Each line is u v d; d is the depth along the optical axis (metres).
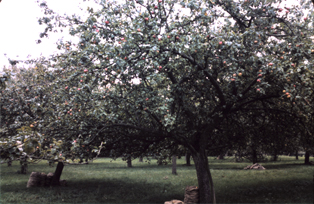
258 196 11.91
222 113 9.70
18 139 3.02
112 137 10.55
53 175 16.61
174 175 21.94
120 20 7.37
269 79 8.06
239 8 8.34
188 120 9.60
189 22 7.89
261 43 8.02
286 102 9.19
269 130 11.99
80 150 7.66
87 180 19.36
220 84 9.20
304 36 7.95
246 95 9.85
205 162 9.79
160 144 11.57
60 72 8.52
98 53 6.46
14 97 10.22
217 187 14.98
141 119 9.75
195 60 7.94
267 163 34.47
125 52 6.64
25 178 20.17
